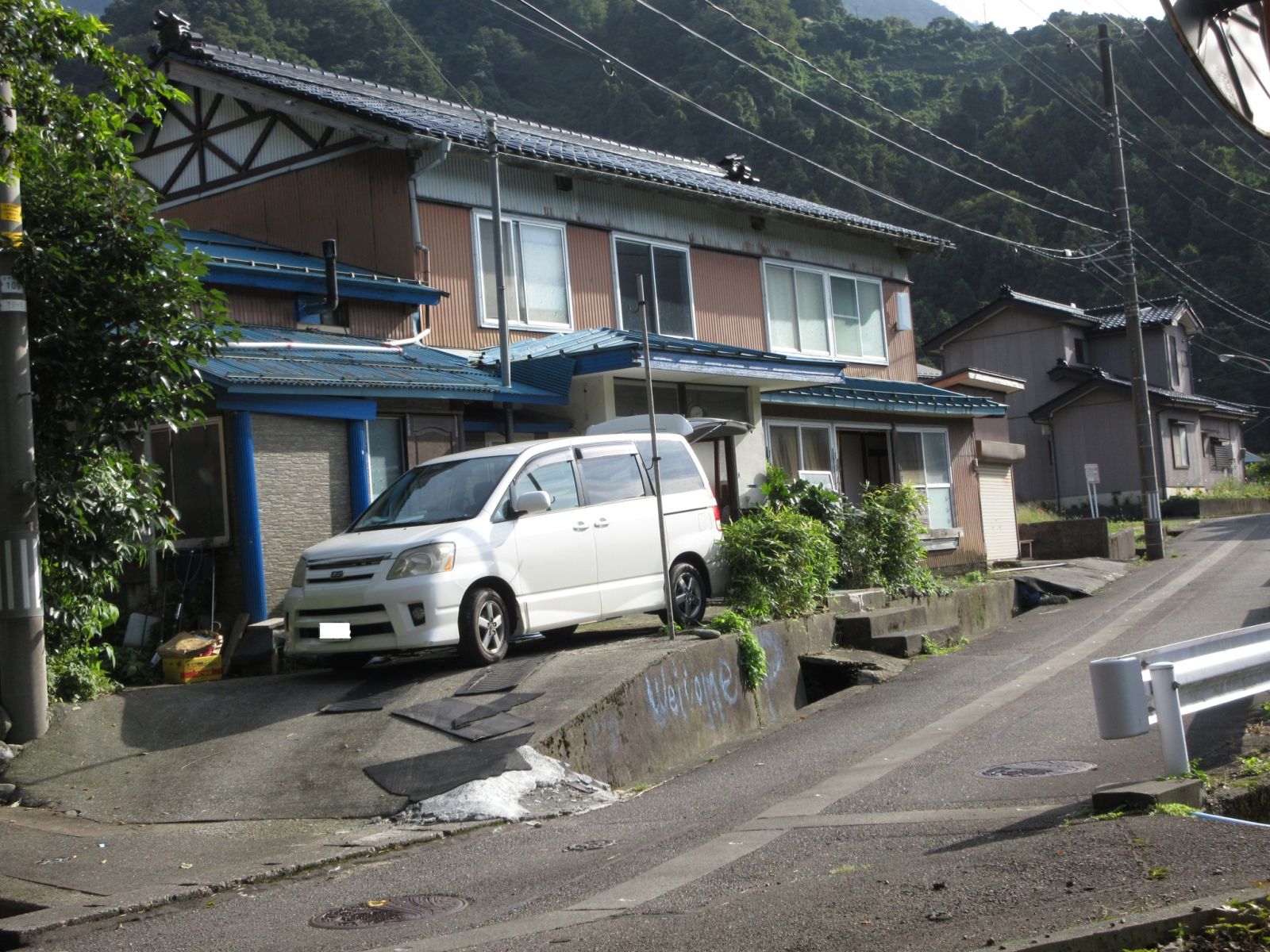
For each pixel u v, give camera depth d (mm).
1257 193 52344
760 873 5887
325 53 39938
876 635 14453
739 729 11297
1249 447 58000
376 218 16953
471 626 10391
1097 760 7941
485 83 43844
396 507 11438
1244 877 4797
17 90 9578
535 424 15641
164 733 9695
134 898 6328
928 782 7828
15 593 9453
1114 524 32469
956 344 44375
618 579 11812
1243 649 7445
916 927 4691
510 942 5125
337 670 11156
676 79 47875
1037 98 59062
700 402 17594
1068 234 51344
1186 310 44438
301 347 14016
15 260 9711
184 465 12531
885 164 52688
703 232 20922
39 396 10070
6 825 8031
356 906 6027
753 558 13523
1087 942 4289
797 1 67438
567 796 8281
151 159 19922
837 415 21234
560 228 18516
